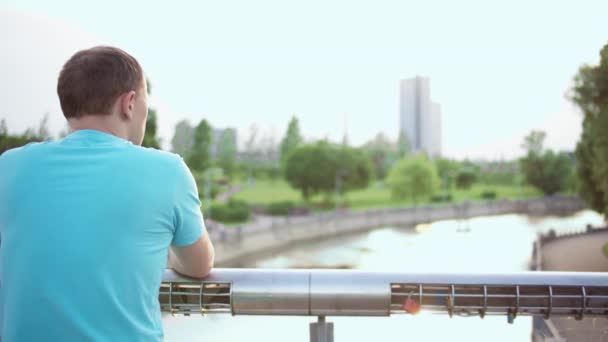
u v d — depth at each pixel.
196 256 1.12
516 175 125.56
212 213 60.47
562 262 25.61
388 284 1.25
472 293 1.24
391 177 92.12
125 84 1.09
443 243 54.88
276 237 53.19
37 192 0.98
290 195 96.12
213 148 109.06
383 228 72.38
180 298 1.29
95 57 1.08
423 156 94.06
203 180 63.03
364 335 1.32
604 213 23.38
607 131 17.92
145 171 1.01
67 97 1.08
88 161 1.01
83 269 0.94
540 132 107.81
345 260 46.62
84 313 0.93
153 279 1.01
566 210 100.06
